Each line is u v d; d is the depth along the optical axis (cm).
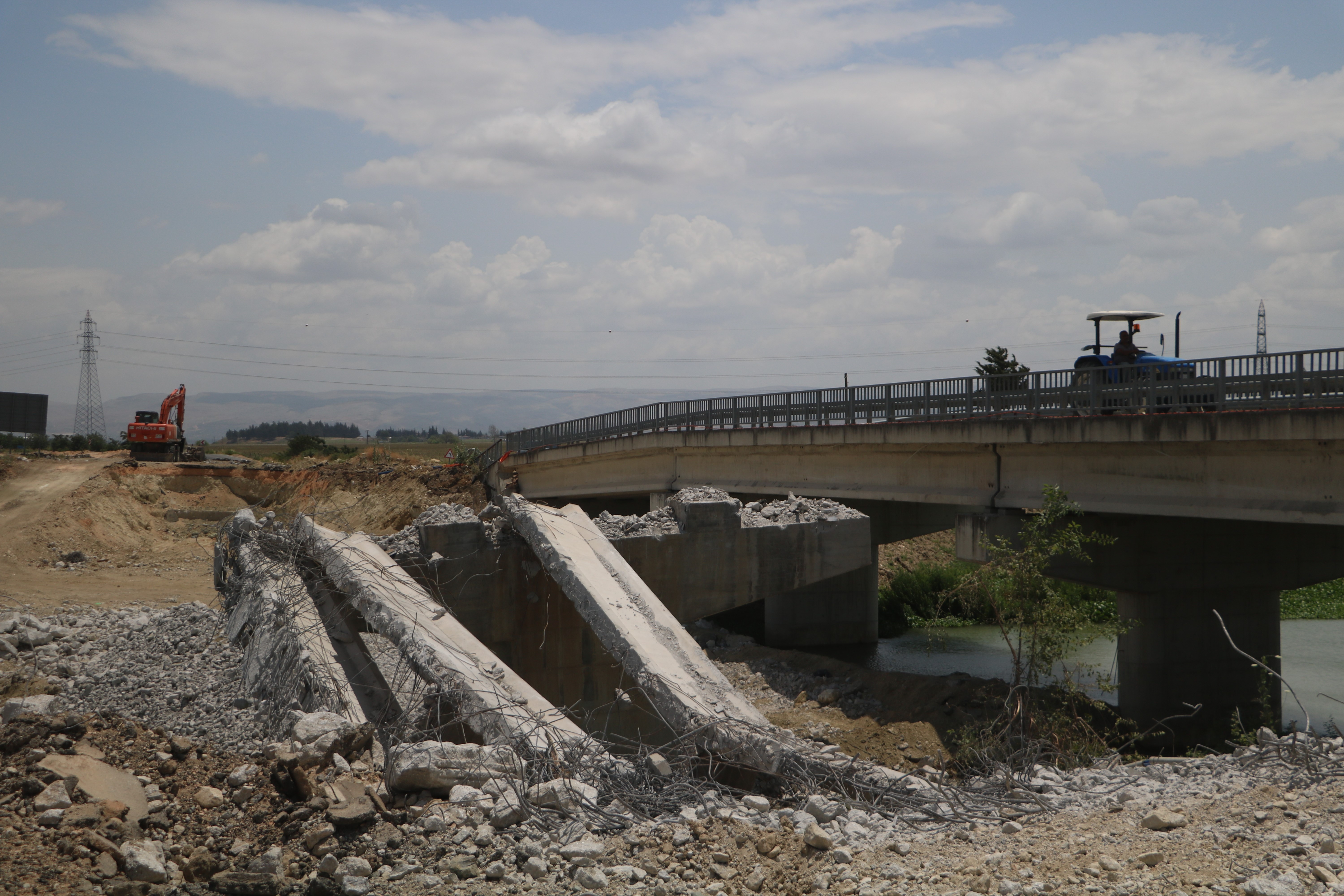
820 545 2092
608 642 1368
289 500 4775
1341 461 1703
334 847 777
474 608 1909
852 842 830
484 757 918
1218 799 912
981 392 2633
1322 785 936
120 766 898
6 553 3388
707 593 2011
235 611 1527
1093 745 1567
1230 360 1950
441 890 723
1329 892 679
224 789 873
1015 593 1823
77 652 1427
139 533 4244
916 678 2245
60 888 677
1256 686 2353
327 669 1140
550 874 754
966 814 914
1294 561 2405
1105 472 2214
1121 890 703
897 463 2939
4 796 793
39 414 9381
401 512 5197
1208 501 1970
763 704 2288
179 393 6353
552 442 5378
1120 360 2761
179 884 719
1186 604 2333
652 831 839
